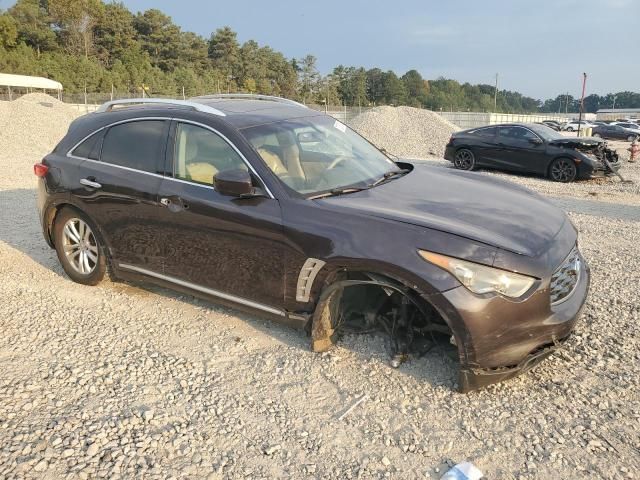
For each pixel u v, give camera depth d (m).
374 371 3.50
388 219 3.31
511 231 3.30
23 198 9.23
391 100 127.81
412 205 3.58
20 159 15.22
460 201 3.72
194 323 4.26
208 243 3.94
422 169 4.66
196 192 3.97
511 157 14.46
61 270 5.45
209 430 2.97
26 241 6.46
